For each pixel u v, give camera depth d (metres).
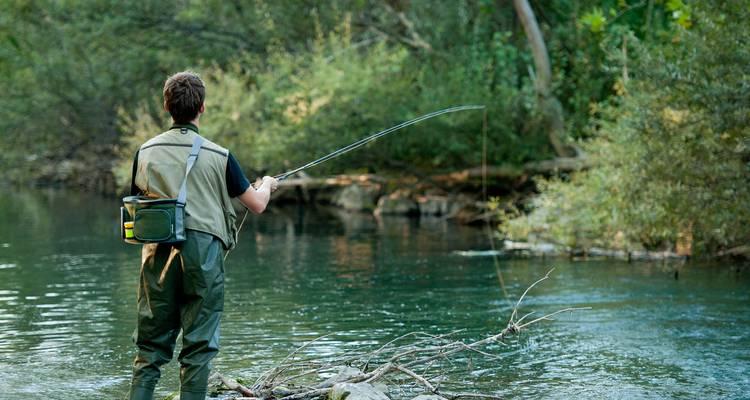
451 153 21.44
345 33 23.98
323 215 22.98
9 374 6.60
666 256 13.32
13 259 13.73
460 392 6.04
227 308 9.39
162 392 6.09
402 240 16.55
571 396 5.96
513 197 20.98
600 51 19.97
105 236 17.39
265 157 22.17
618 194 12.58
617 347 7.43
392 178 23.02
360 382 5.81
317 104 20.77
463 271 12.20
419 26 23.64
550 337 7.84
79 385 6.29
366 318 8.80
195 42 27.38
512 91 20.28
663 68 10.77
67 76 31.62
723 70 10.46
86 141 34.81
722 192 11.05
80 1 27.81
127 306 9.51
